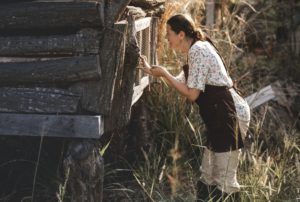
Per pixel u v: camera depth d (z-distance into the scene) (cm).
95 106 512
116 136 736
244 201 579
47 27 512
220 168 579
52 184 660
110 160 734
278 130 776
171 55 816
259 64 1026
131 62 541
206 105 566
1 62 527
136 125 745
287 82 995
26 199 639
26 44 515
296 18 1062
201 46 554
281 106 850
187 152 748
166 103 780
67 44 508
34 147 706
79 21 502
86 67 505
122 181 698
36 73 517
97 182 527
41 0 515
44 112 521
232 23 970
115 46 507
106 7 506
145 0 648
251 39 1077
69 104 515
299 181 634
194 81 554
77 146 525
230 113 560
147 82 700
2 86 530
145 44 673
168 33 575
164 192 650
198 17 898
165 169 670
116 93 529
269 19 1078
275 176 647
